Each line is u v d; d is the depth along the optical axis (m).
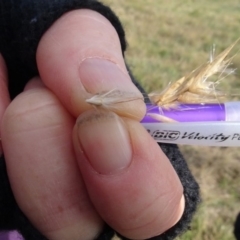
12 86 0.07
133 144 0.06
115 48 0.06
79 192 0.06
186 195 0.07
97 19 0.07
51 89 0.06
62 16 0.07
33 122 0.06
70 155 0.06
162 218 0.06
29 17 0.07
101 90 0.06
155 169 0.06
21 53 0.07
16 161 0.06
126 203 0.06
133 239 0.06
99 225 0.06
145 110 0.06
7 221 0.06
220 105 0.07
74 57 0.06
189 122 0.07
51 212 0.06
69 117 0.06
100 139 0.05
